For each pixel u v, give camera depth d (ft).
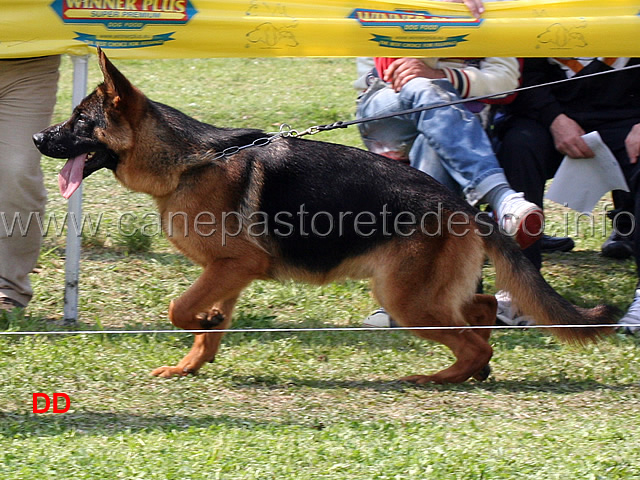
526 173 29.84
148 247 35.60
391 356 26.53
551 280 34.12
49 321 28.32
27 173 26.68
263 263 24.45
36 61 26.53
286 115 54.60
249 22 26.30
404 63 28.55
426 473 17.62
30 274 32.24
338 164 24.48
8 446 18.69
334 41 26.61
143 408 21.75
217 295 24.12
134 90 24.08
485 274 34.65
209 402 22.36
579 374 25.08
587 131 30.63
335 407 22.18
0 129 26.53
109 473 17.40
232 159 24.27
